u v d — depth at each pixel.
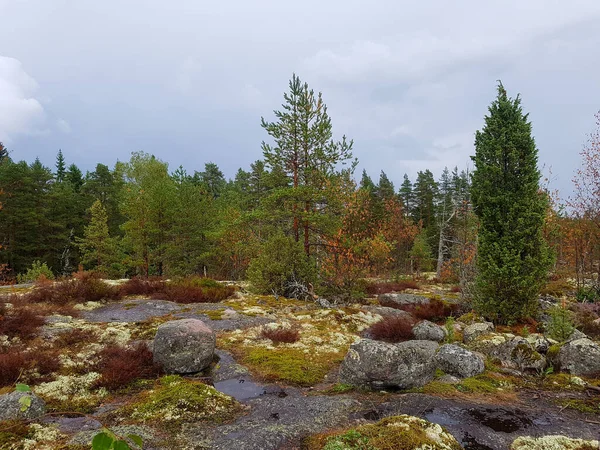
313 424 5.74
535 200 13.16
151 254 27.92
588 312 14.19
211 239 29.94
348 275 17.58
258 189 44.25
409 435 4.75
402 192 63.41
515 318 12.77
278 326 12.05
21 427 5.30
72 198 44.31
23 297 13.88
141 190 32.09
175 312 13.60
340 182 18.83
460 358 8.25
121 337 10.21
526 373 8.29
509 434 5.48
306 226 18.95
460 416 6.02
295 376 8.12
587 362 8.04
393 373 7.17
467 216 22.41
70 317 12.04
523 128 13.23
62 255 39.72
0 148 22.88
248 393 7.32
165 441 5.18
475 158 14.03
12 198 35.25
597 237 18.88
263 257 18.14
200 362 8.35
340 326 12.77
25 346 8.86
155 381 7.65
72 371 7.75
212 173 65.38
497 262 13.13
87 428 5.55
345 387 7.44
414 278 34.03
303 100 18.39
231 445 5.01
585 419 6.02
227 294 17.02
